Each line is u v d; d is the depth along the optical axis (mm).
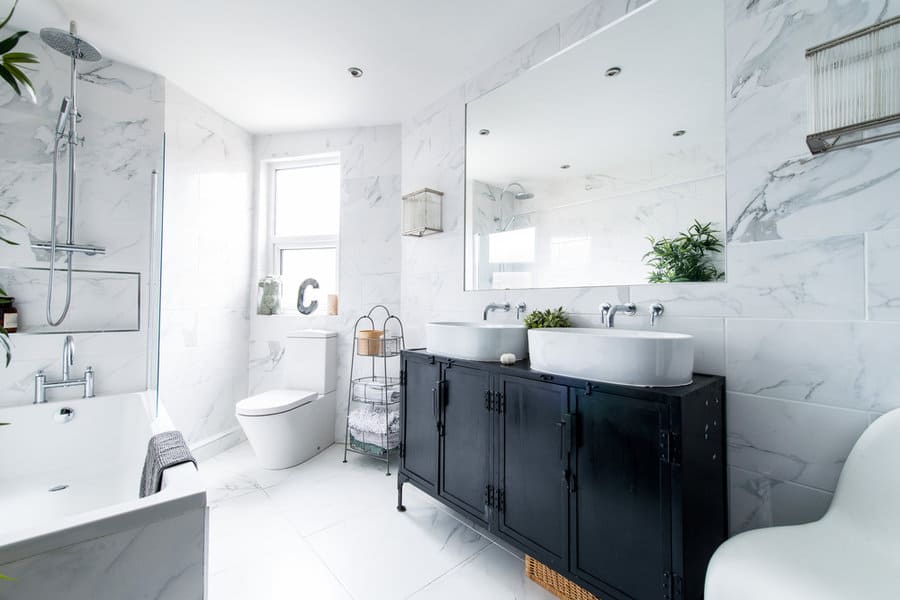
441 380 1701
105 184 2027
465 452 1581
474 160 2193
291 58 2059
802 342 1145
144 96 2156
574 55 1750
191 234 2459
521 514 1351
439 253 2396
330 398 2748
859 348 1054
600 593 1122
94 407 1897
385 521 1806
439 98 2426
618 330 1523
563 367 1262
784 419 1171
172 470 1161
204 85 2318
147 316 2145
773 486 1183
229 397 2742
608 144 1641
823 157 1111
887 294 1015
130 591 919
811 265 1132
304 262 3102
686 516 996
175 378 2352
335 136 2906
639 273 1534
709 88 1361
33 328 1843
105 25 1794
